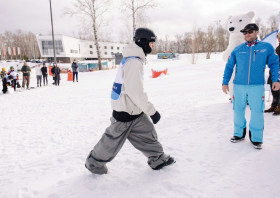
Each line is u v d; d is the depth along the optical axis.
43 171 2.34
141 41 1.81
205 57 38.47
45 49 64.00
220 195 1.74
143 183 2.00
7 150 3.08
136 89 1.69
